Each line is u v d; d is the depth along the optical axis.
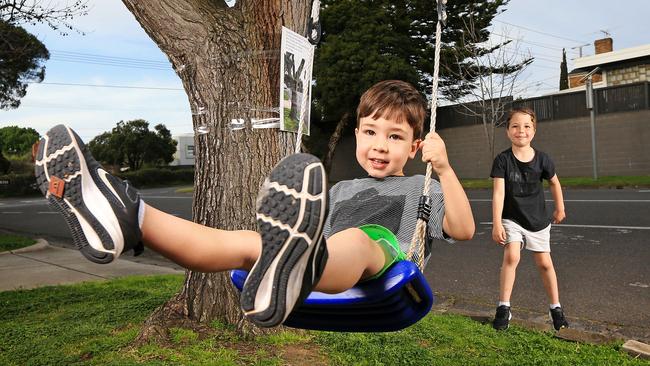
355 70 22.34
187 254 1.53
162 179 42.62
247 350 3.50
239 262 1.61
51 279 6.77
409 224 2.17
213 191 3.77
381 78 21.66
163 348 3.50
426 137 2.11
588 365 3.29
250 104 3.76
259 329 3.74
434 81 2.34
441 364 3.33
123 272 7.23
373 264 1.76
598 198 12.03
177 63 3.80
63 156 1.42
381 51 23.11
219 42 3.73
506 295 4.12
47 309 5.01
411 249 2.03
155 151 48.03
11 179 35.53
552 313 4.05
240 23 3.79
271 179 1.42
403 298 1.92
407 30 23.89
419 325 4.12
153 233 1.49
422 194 2.21
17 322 4.52
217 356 3.36
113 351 3.54
